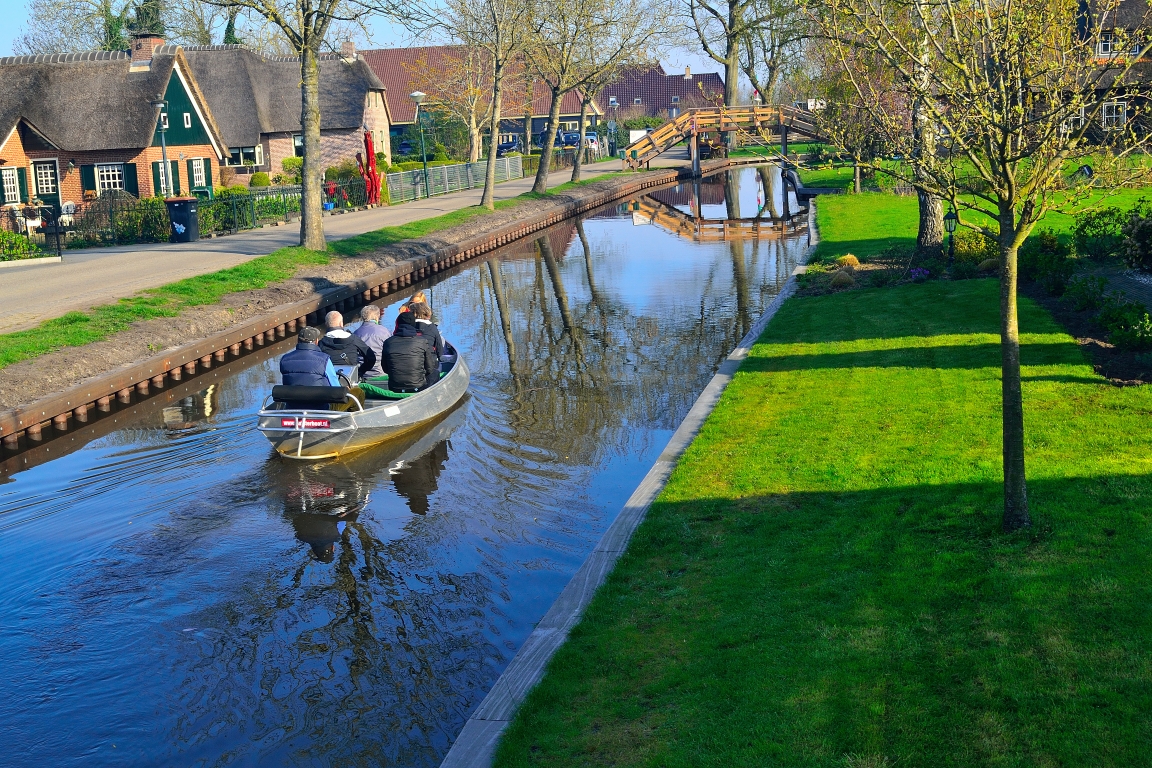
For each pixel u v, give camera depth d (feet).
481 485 41.68
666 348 66.49
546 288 92.43
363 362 53.98
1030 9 24.00
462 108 206.59
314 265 89.04
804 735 19.26
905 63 27.73
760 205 164.35
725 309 78.79
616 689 21.94
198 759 23.59
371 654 28.30
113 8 203.41
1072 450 32.55
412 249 103.60
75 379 54.29
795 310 63.62
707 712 20.52
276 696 26.25
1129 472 30.01
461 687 26.48
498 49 132.67
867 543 27.50
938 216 73.67
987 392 40.42
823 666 21.59
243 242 106.52
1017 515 26.81
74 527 37.86
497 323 76.95
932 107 25.23
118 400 56.08
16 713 25.57
